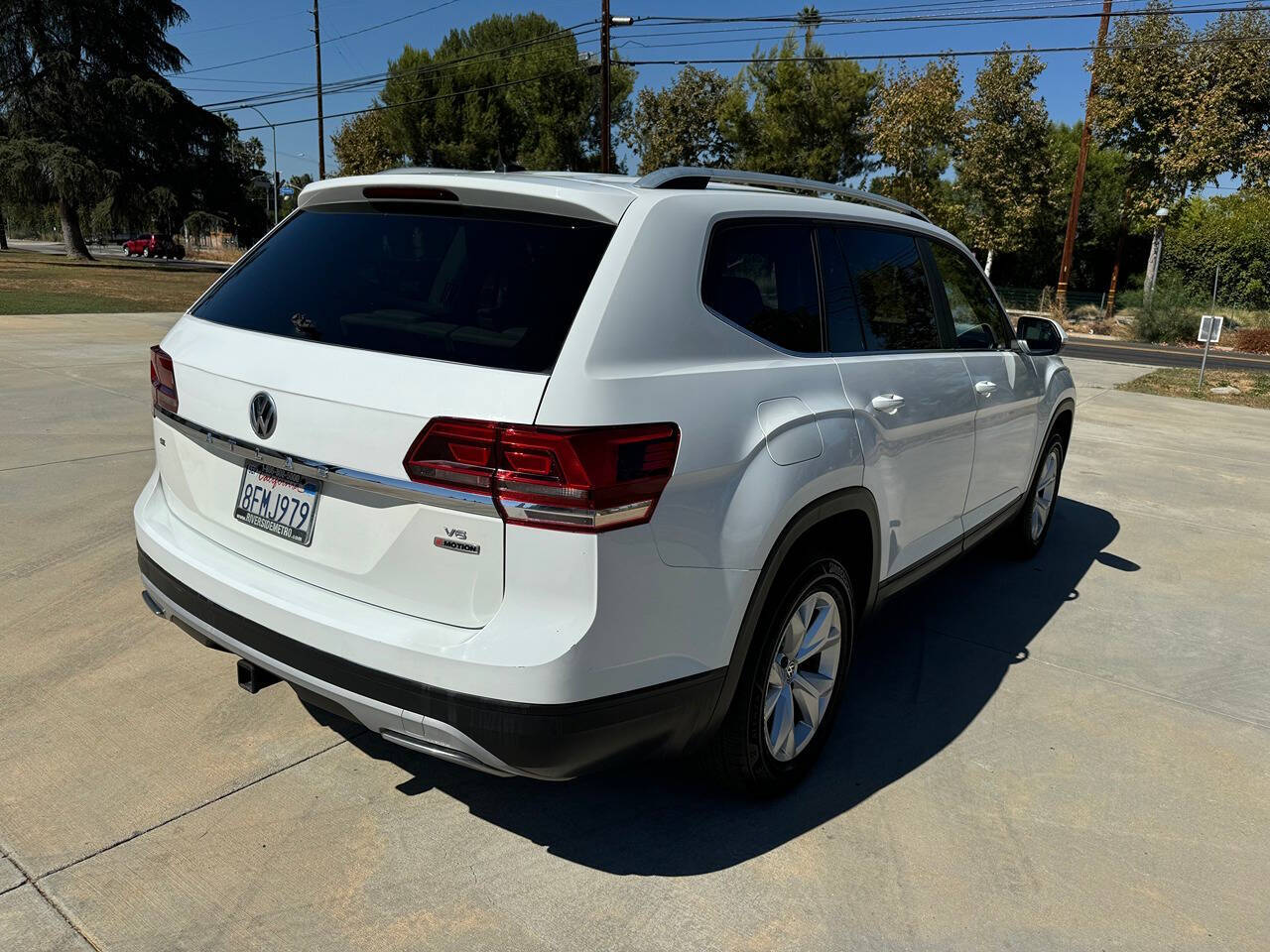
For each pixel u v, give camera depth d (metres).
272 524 2.46
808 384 2.74
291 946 2.20
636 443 2.10
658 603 2.21
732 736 2.65
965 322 4.04
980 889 2.54
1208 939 2.39
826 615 2.94
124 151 39.84
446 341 2.20
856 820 2.82
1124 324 29.56
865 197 3.53
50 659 3.50
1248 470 8.30
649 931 2.31
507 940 2.25
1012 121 30.69
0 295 19.58
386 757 3.01
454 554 2.13
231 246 64.69
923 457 3.40
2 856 2.44
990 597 4.84
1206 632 4.49
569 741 2.11
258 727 3.14
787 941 2.30
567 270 2.25
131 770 2.86
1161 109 27.89
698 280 2.46
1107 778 3.13
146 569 2.80
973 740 3.35
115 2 40.12
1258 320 29.83
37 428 7.12
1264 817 2.95
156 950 2.16
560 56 40.91
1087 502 6.96
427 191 2.47
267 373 2.38
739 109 38.28
